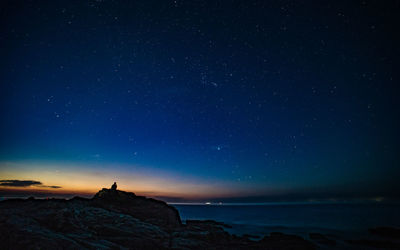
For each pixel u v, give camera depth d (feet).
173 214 81.97
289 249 64.23
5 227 37.55
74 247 35.04
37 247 32.58
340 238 89.40
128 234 50.72
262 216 191.83
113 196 83.25
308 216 189.98
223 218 173.17
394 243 79.36
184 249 48.52
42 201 63.98
